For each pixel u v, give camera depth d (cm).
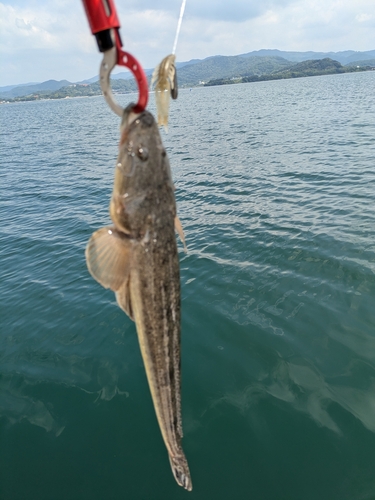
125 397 77
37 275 128
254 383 78
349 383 75
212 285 111
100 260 31
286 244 130
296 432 67
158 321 32
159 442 68
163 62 31
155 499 59
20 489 62
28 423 73
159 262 31
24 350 92
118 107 30
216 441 67
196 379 80
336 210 155
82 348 91
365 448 63
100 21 26
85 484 62
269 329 91
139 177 31
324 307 97
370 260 114
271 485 60
